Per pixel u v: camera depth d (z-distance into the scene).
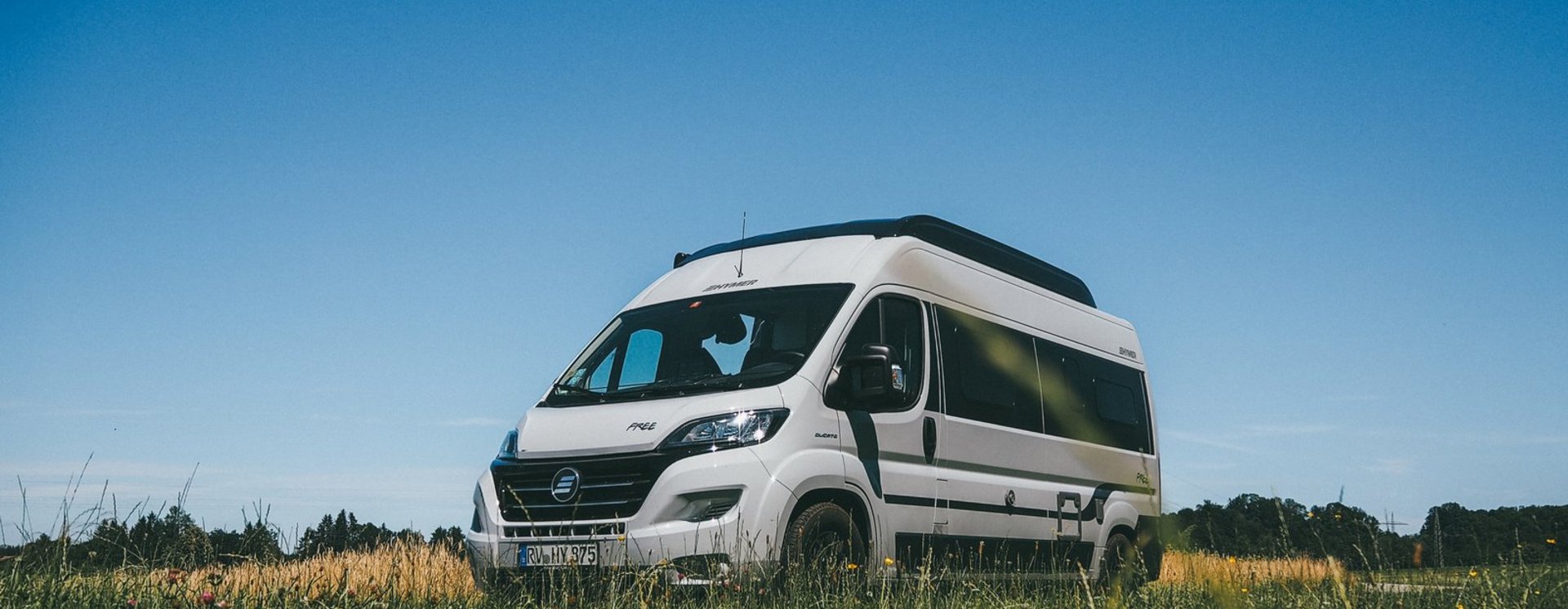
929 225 9.91
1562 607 6.18
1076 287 11.88
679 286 9.39
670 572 7.10
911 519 8.52
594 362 8.81
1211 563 5.85
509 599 7.02
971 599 7.32
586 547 7.41
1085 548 10.53
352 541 7.69
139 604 5.58
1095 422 11.17
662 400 7.96
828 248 9.23
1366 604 6.03
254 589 6.16
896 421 8.56
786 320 8.45
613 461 7.61
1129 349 12.32
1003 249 10.86
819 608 6.87
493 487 8.03
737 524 7.30
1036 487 10.00
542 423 8.18
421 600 6.64
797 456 7.66
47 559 5.80
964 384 9.41
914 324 9.09
